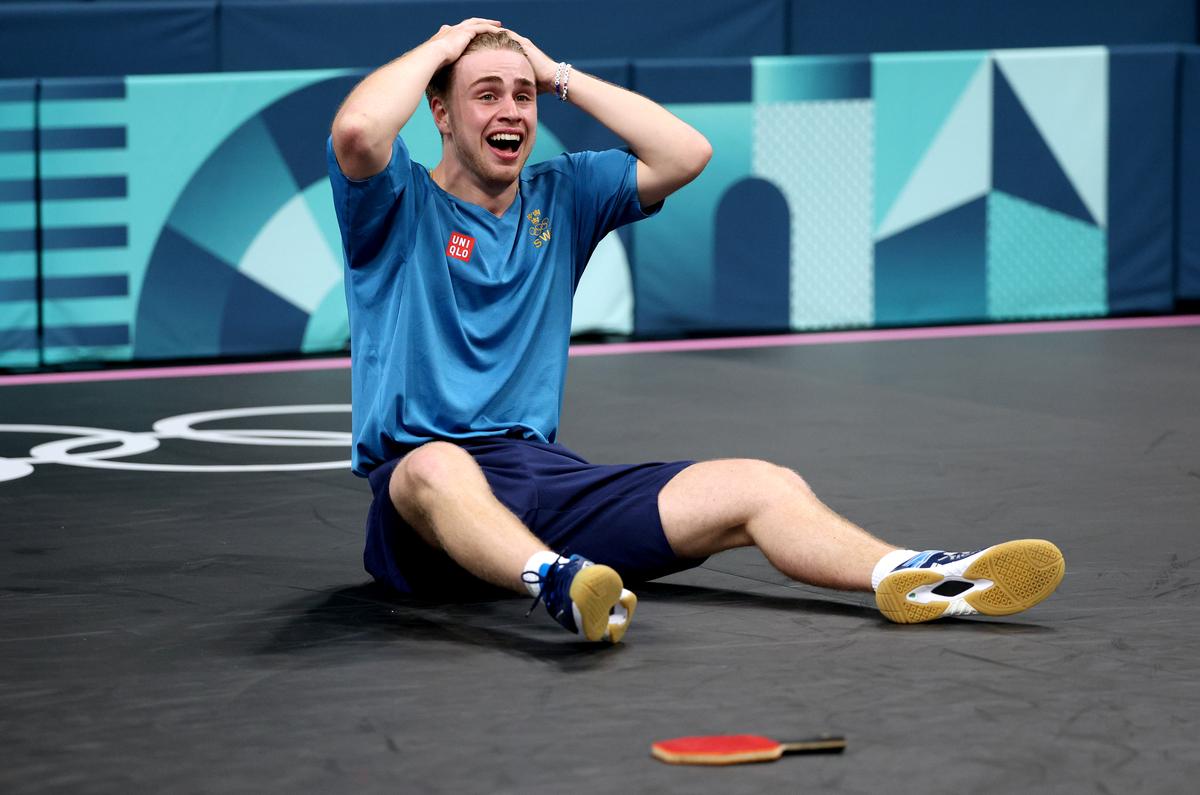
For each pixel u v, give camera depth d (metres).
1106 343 24.70
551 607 9.03
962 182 27.00
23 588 10.95
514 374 10.70
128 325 24.23
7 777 7.26
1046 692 8.30
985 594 9.48
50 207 23.73
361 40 30.78
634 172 11.18
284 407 20.02
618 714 8.03
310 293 24.91
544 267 10.88
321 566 11.59
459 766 7.30
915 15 33.69
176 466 15.83
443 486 9.55
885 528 12.80
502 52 10.54
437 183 10.86
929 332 26.36
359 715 8.07
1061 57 27.00
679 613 10.05
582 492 10.23
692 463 10.25
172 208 24.19
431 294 10.48
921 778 7.09
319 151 24.67
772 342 25.52
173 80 23.95
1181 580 10.84
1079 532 12.51
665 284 26.25
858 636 9.43
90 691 8.55
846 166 26.59
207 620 10.05
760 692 8.36
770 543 9.84
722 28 32.28
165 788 7.10
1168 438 16.94
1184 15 34.38
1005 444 16.70
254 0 30.45
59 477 15.27
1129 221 27.66
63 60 30.17
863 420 18.41
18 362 23.86
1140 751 7.41
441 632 9.69
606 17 31.78
